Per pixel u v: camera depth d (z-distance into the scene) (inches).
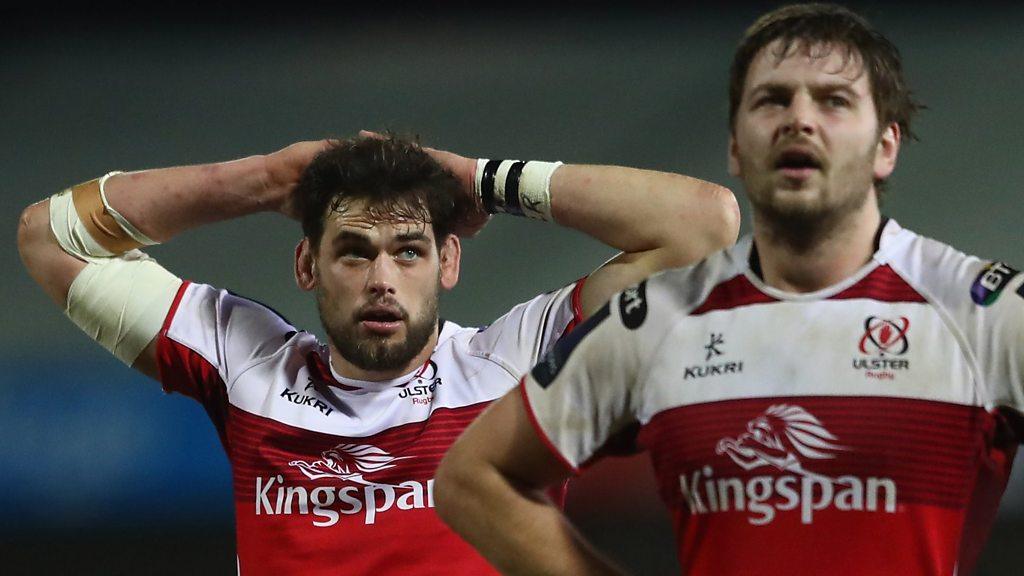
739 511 323.0
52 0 1280.8
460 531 363.3
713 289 340.5
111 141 1256.2
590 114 1256.8
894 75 347.9
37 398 1088.2
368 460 474.9
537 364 358.9
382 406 484.1
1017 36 1221.1
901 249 334.3
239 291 1163.3
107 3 1280.8
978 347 316.8
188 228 538.3
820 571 315.0
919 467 313.9
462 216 525.7
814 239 328.8
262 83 1272.1
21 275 1180.5
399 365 480.4
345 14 1285.7
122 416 1059.9
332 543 468.4
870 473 313.9
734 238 506.0
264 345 505.0
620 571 360.8
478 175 525.3
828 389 319.3
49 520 1016.9
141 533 1002.1
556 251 1177.4
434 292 485.1
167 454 1037.2
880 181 350.9
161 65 1272.1
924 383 316.5
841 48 333.7
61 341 1125.1
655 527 893.2
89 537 999.6
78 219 522.0
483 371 491.5
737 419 324.2
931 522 313.7
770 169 328.5
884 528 313.1
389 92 1269.7
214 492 1015.0
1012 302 315.9
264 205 533.0
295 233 1178.6
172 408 1055.0
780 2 1259.2
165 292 518.0
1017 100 1208.8
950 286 323.6
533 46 1275.8
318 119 1264.8
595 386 346.6
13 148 1248.2
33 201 1237.1
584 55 1270.9
